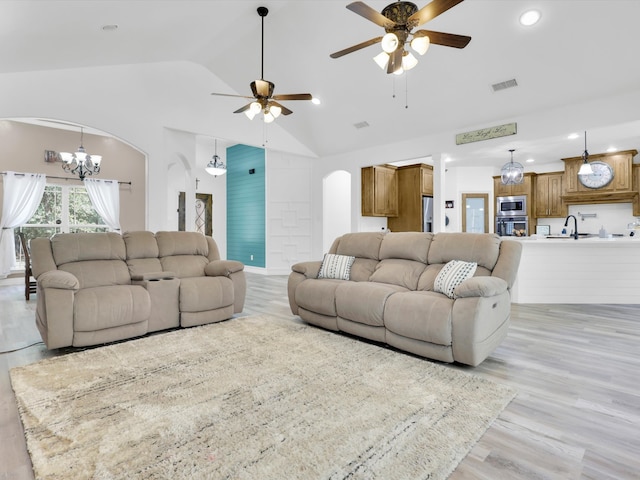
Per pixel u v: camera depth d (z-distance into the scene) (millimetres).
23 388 2225
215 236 9180
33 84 4242
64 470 1479
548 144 5656
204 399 2094
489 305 2592
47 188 6824
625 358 2801
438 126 5656
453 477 1464
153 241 4062
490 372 2537
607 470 1507
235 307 4020
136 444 1658
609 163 6688
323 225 7738
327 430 1778
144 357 2766
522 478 1456
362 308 3078
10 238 6348
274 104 4105
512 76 4328
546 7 3412
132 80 5043
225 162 9227
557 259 4918
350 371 2512
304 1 3961
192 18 3873
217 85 5980
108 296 3059
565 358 2805
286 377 2406
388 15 2645
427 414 1938
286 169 7801
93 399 2088
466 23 3777
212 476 1446
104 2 2959
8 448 1658
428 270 3350
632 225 6699
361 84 5184
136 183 7680
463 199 8281
